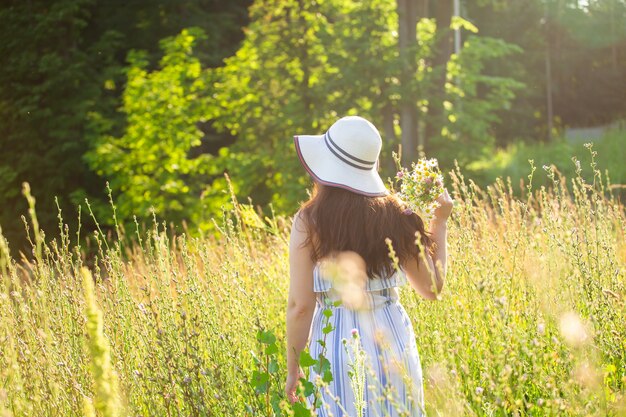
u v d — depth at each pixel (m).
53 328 3.72
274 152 15.41
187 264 4.26
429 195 2.93
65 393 3.23
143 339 3.59
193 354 3.17
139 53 15.85
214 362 3.48
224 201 14.99
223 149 15.95
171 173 15.19
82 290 4.33
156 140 15.04
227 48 23.36
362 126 2.92
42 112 19.69
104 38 20.58
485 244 4.91
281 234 6.21
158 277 4.42
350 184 2.88
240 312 4.05
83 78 20.06
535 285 3.72
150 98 14.92
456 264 4.41
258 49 16.00
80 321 3.71
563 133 33.69
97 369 1.85
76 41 21.27
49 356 3.31
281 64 15.97
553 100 39.69
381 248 2.81
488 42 16.64
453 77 17.02
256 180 15.49
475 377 3.27
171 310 3.86
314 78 15.88
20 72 20.39
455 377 2.66
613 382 3.15
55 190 20.23
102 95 20.83
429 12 28.34
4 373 3.21
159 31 22.94
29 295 4.08
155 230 5.04
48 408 3.19
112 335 3.83
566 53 39.19
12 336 3.52
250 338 3.87
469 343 3.71
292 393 2.97
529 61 38.28
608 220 4.96
